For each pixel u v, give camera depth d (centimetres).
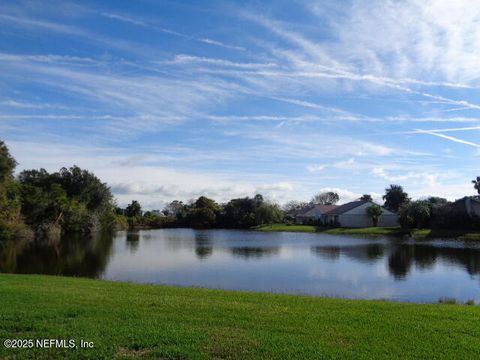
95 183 7881
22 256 3466
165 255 3516
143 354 726
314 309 1089
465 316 1034
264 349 753
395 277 2319
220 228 9738
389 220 8319
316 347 768
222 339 802
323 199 15000
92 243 4850
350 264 2867
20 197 5416
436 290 1958
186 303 1123
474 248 3934
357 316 1011
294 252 3712
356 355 733
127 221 9700
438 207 6544
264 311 1044
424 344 798
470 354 748
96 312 1002
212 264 2903
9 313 977
